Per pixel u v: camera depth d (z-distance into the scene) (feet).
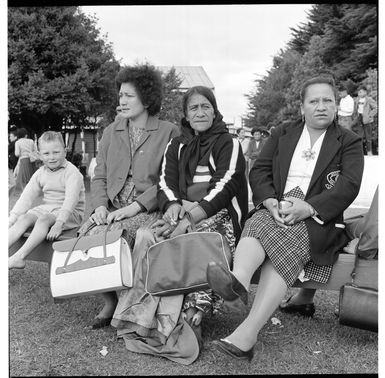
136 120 11.82
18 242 12.80
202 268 9.12
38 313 11.40
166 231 10.13
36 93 50.67
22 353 9.34
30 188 13.26
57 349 9.52
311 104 10.03
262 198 10.04
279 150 10.44
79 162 59.11
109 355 9.30
